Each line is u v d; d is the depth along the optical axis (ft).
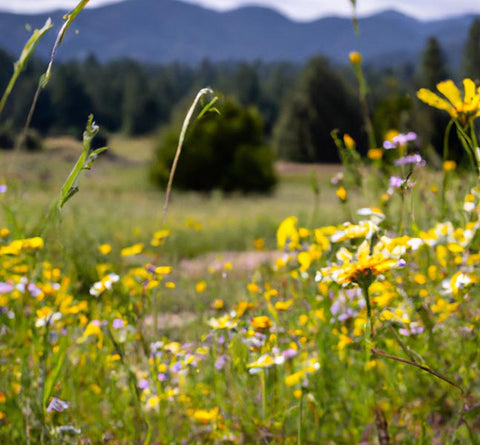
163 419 5.42
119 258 9.86
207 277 12.98
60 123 323.78
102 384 5.76
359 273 3.67
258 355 5.30
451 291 4.96
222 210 54.24
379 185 6.47
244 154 100.73
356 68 6.07
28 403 4.79
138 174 128.98
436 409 5.29
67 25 3.20
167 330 8.38
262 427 5.20
